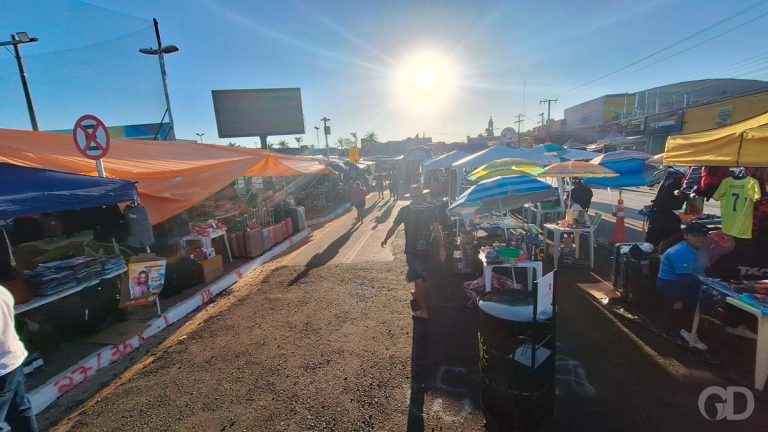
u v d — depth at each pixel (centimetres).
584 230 671
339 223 1377
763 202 499
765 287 335
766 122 394
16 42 813
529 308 278
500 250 532
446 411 315
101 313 484
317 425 305
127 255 625
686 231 404
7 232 451
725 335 395
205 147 945
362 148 5950
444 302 549
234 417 320
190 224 779
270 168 962
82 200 392
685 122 2250
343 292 616
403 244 950
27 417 272
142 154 693
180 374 392
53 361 414
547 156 1152
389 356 406
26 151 486
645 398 315
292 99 2102
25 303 380
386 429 298
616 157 872
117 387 375
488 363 281
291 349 432
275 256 917
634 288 484
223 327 506
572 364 370
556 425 290
